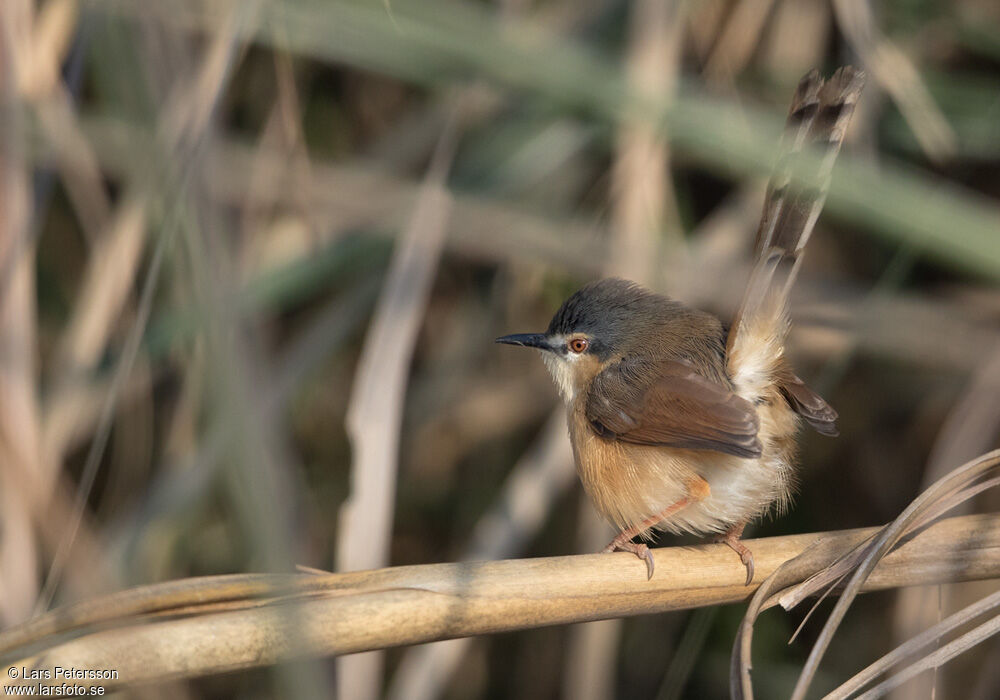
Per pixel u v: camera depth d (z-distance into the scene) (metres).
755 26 10.68
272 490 4.64
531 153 10.88
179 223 5.08
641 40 9.87
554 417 11.06
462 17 7.86
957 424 7.70
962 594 10.52
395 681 11.96
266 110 11.80
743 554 6.54
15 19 8.25
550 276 12.20
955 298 10.61
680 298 10.04
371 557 8.22
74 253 11.95
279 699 5.37
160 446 11.30
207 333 4.68
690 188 12.12
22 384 7.89
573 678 10.69
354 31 8.09
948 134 10.33
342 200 9.98
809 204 7.48
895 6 10.92
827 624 5.50
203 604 5.54
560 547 11.89
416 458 12.56
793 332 11.55
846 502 11.85
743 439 7.29
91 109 9.55
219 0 7.10
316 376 12.69
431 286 12.70
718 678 11.16
